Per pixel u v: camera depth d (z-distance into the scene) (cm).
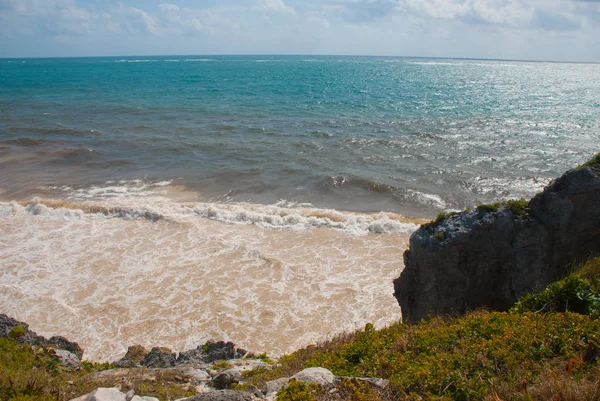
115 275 1723
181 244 1966
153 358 1124
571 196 956
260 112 5406
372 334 871
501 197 2538
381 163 3162
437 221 1062
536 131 4191
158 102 6288
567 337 629
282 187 2725
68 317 1478
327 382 634
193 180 2872
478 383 564
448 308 1035
